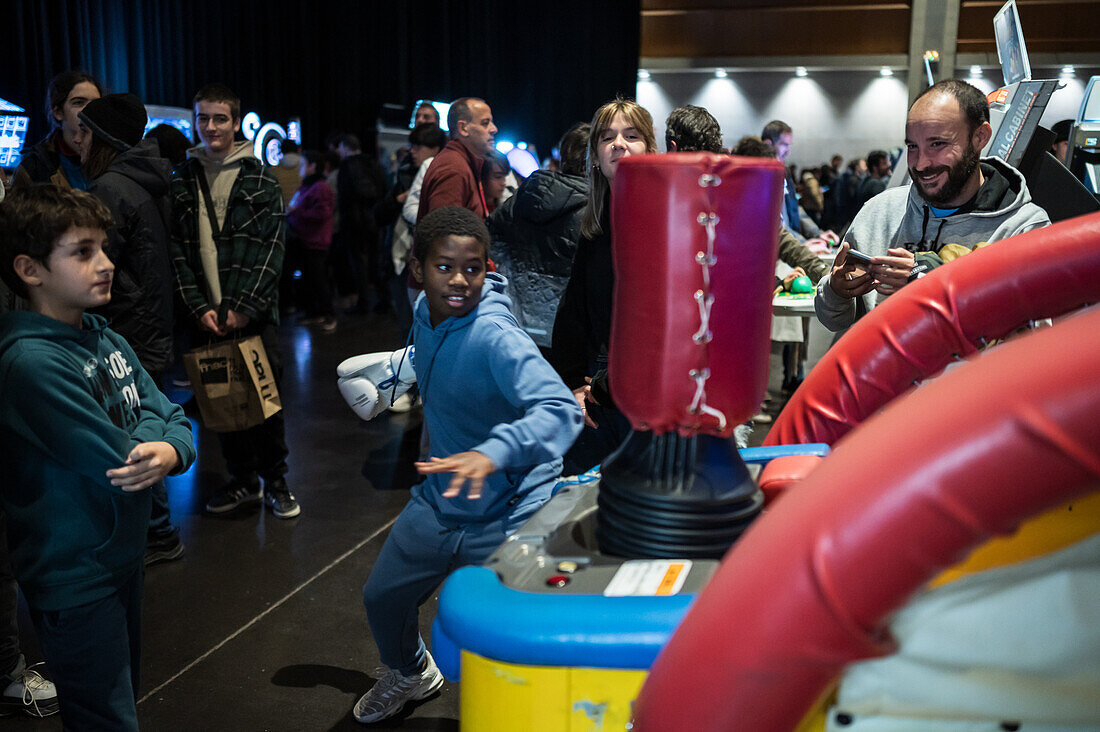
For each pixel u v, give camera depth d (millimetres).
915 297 1388
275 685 2578
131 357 1991
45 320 1739
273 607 3047
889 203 2234
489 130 4023
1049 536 896
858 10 14906
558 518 1166
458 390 1825
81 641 1758
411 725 2393
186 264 3523
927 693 811
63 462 1701
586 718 936
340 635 2869
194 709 2457
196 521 3781
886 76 15242
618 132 2232
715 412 966
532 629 904
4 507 1750
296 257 8680
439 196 3928
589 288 2307
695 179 895
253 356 3469
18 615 2992
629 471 1053
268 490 3871
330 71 14117
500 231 3400
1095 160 3469
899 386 1412
